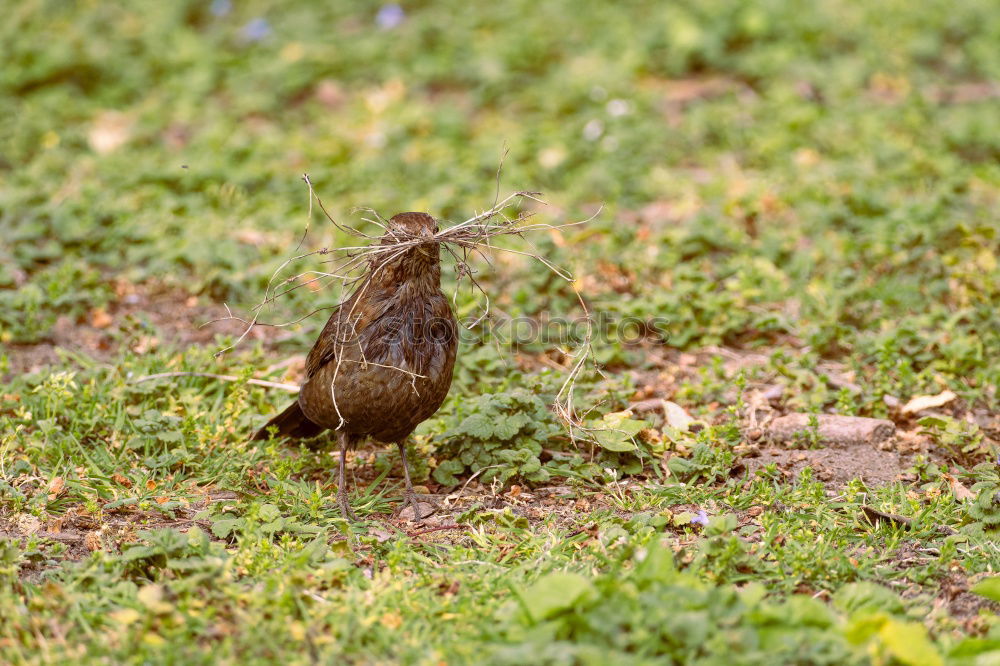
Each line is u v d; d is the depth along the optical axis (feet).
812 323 41.42
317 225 50.47
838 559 26.43
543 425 32.68
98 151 59.41
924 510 29.01
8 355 39.06
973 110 64.54
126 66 70.38
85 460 31.55
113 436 32.65
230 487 30.76
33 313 40.50
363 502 30.55
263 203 52.19
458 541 28.43
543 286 43.45
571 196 53.93
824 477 31.78
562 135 60.54
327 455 33.47
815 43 72.64
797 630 21.24
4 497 29.17
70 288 43.11
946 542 27.25
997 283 42.65
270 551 25.96
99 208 49.70
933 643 22.34
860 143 59.16
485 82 68.13
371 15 79.05
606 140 59.77
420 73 69.62
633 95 65.62
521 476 31.53
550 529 28.60
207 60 71.20
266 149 59.00
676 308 41.65
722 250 47.47
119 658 21.84
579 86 66.54
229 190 52.85
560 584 22.12
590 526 28.55
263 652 22.15
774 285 43.86
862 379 37.35
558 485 31.58
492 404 32.53
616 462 32.04
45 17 75.61
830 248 46.78
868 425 33.73
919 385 36.65
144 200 51.72
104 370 37.32
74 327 41.55
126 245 47.65
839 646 20.81
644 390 37.22
